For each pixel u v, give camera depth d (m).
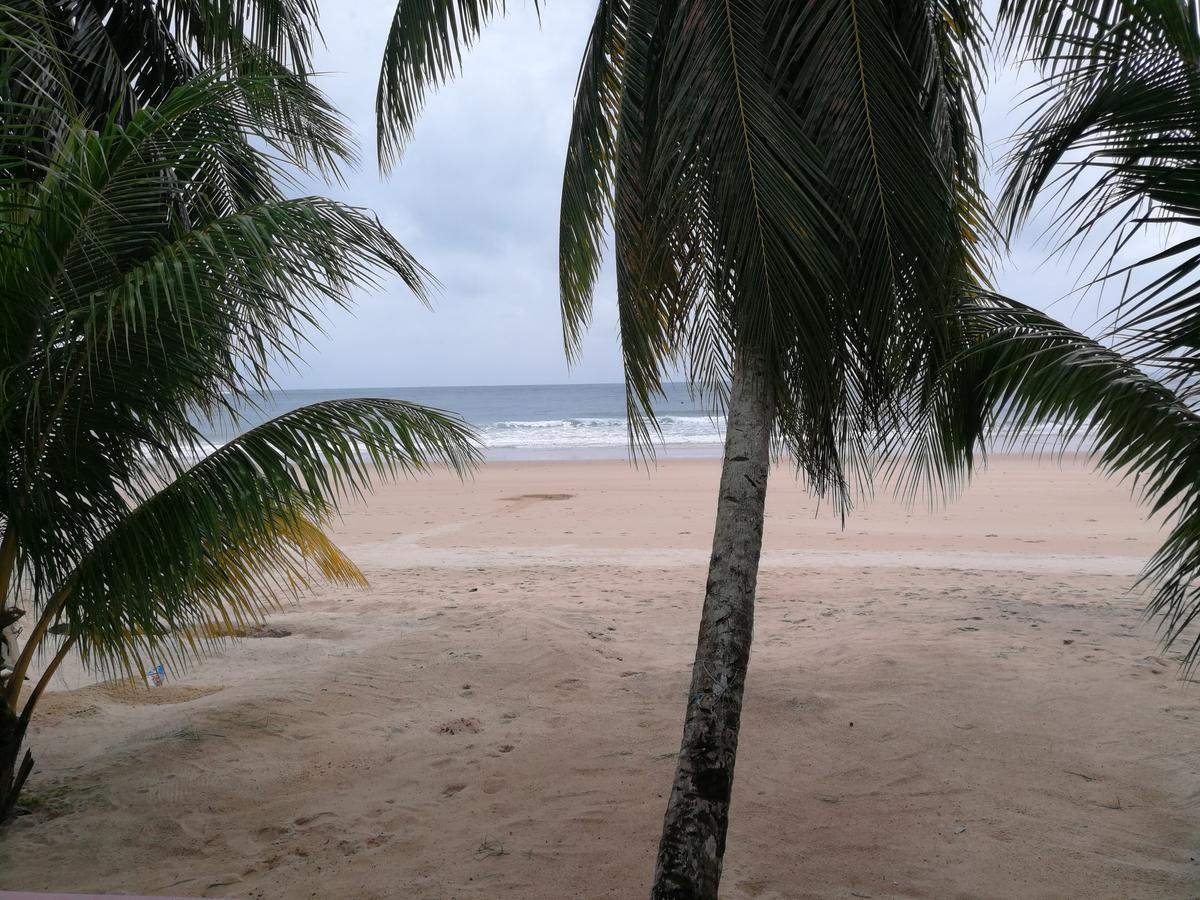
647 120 3.41
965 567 9.08
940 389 3.45
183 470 3.56
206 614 4.02
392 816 3.60
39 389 3.11
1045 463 21.28
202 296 2.90
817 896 2.92
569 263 4.47
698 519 13.43
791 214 2.65
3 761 3.57
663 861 2.58
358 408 3.78
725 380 3.57
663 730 4.52
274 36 4.95
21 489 3.22
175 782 3.94
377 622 6.97
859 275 2.80
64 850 3.32
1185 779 3.67
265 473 3.54
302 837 3.42
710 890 2.54
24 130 3.30
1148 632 6.11
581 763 4.12
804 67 2.73
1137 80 2.25
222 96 3.27
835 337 2.86
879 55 2.68
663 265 3.35
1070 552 10.07
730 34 2.73
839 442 3.14
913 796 3.67
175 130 3.30
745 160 2.69
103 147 2.96
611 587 8.29
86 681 5.59
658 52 3.40
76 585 3.41
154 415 3.42
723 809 2.65
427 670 5.62
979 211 3.59
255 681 5.49
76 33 4.53
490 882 3.06
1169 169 2.09
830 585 8.09
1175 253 2.03
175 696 5.26
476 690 5.25
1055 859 3.11
